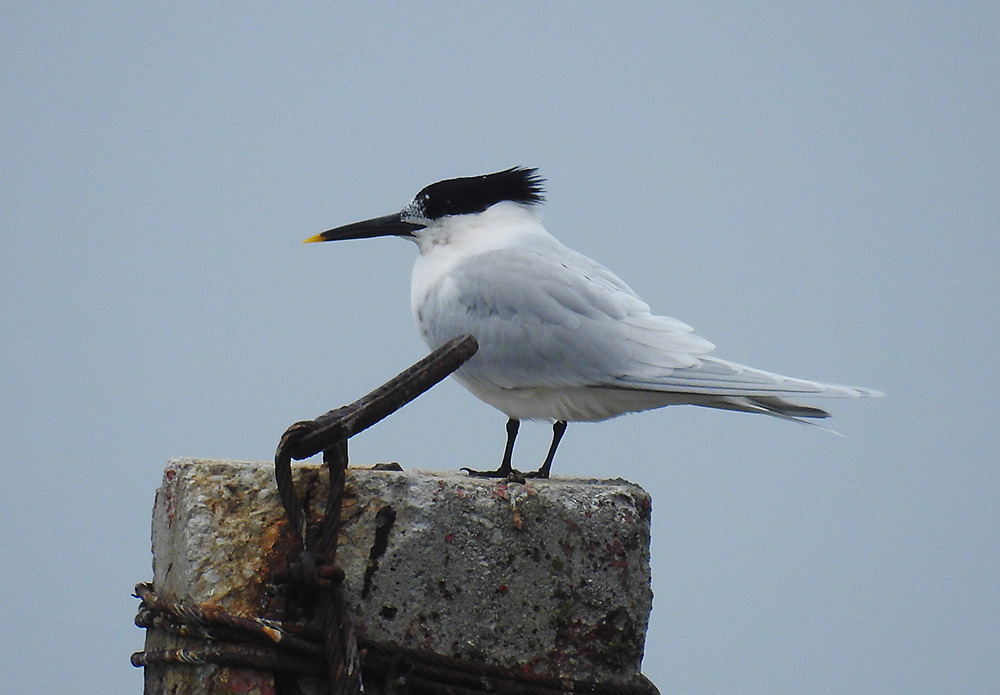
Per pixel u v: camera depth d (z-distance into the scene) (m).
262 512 5.53
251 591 5.48
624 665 6.16
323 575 5.29
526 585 5.88
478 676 5.69
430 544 5.68
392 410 5.55
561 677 5.91
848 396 10.43
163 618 5.62
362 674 5.50
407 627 5.63
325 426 5.30
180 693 5.56
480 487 5.84
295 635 5.43
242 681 5.45
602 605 6.02
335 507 5.40
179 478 5.62
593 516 6.02
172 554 5.65
